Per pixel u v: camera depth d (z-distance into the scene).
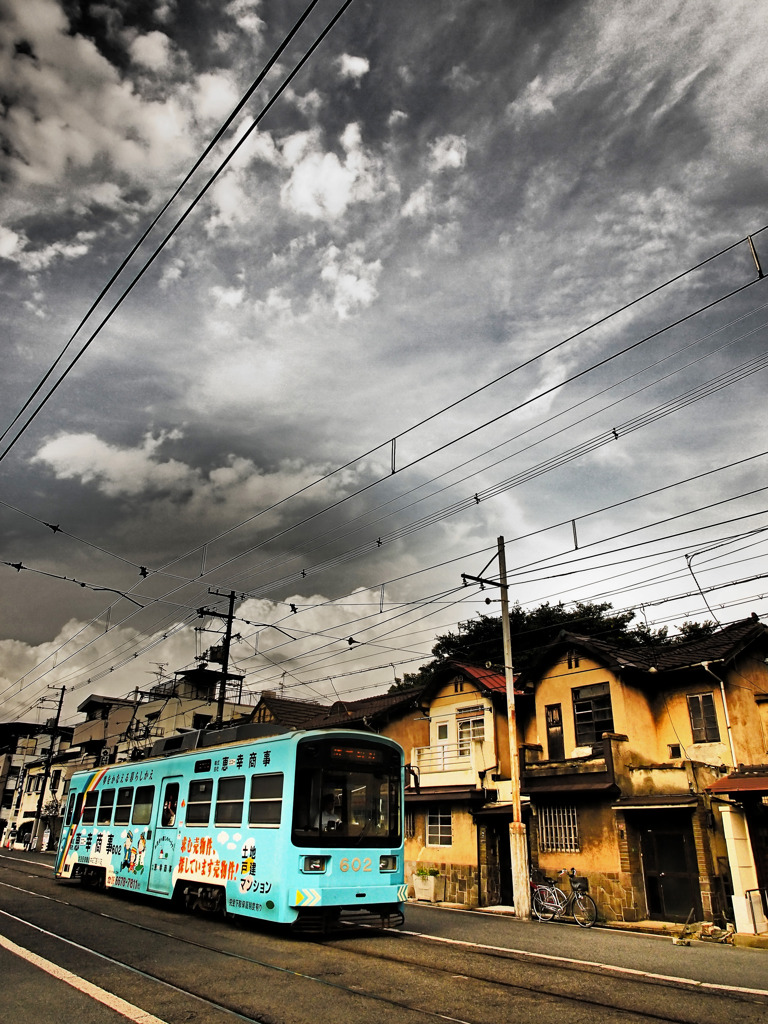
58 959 9.70
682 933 15.47
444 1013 7.35
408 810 26.11
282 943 11.58
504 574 20.36
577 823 20.44
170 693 49.38
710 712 20.73
